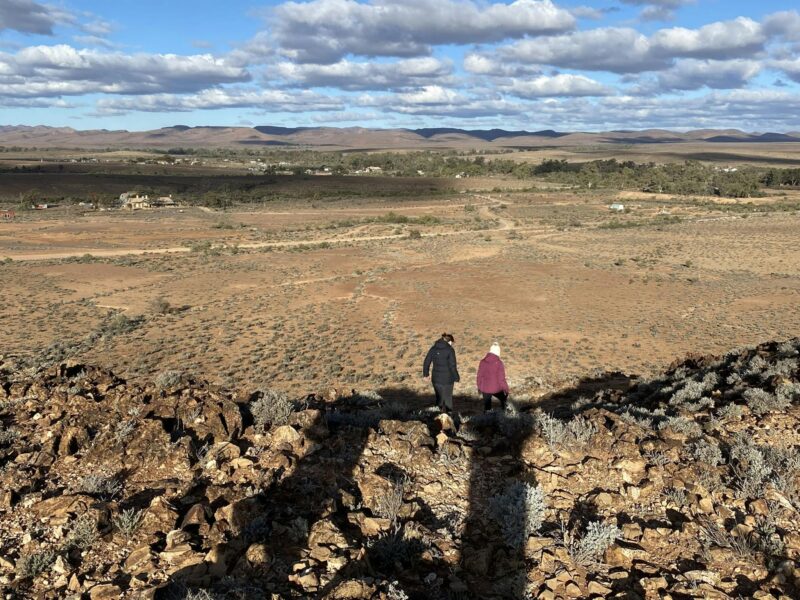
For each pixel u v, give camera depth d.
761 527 5.42
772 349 15.56
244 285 64.31
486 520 5.68
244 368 33.16
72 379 10.49
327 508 5.54
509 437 7.88
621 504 5.95
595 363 33.69
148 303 55.06
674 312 48.50
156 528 5.07
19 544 4.81
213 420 7.73
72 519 5.17
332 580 4.36
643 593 4.54
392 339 40.31
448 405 10.48
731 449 7.13
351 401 12.22
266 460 6.77
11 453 6.76
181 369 33.09
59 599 4.20
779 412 8.52
